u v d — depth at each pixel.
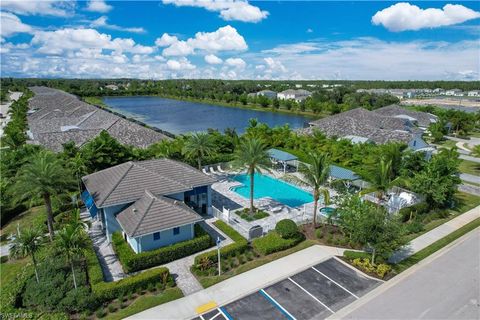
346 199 28.50
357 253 25.50
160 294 21.23
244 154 33.06
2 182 36.53
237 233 29.05
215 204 36.97
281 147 58.62
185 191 31.81
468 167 55.62
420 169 36.84
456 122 84.31
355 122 63.50
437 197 32.62
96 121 70.06
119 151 42.66
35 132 63.97
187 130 98.06
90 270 22.78
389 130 58.66
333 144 50.47
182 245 25.66
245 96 172.38
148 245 25.45
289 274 23.56
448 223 32.53
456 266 24.77
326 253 26.50
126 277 23.11
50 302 19.73
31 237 21.58
